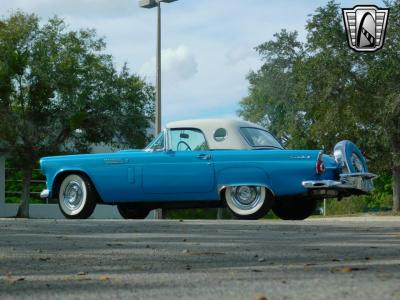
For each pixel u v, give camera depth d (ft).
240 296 9.66
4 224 31.99
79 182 41.32
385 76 103.30
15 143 116.37
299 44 149.28
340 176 36.70
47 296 10.15
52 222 33.47
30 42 122.42
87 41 124.26
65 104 119.03
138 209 44.01
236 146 38.32
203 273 13.01
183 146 39.37
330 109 109.91
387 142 106.63
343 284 10.62
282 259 15.93
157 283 11.44
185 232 26.18
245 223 31.99
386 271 12.63
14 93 120.78
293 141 129.59
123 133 121.49
